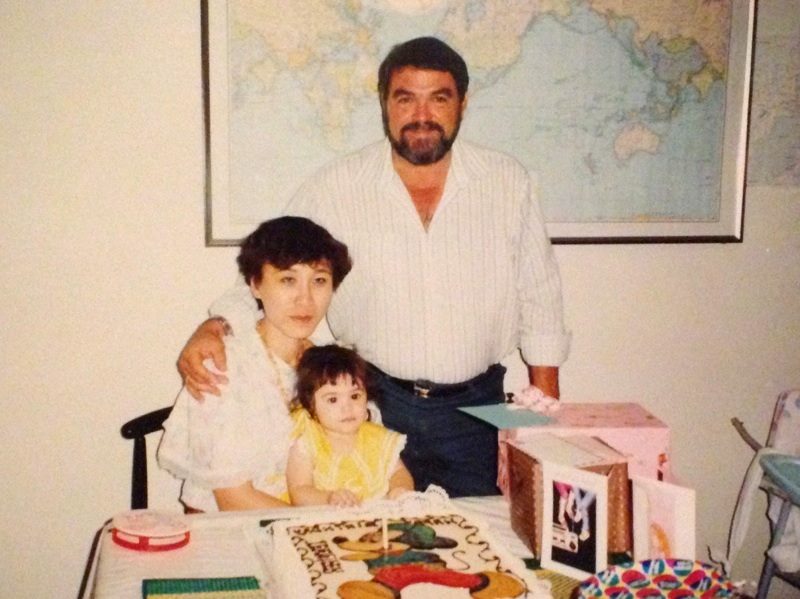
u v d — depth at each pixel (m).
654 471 1.24
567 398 2.17
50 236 1.89
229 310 1.57
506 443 1.26
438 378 1.79
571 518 1.07
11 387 1.94
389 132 1.79
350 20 1.89
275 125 1.91
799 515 1.85
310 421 1.50
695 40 2.04
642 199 2.09
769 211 2.19
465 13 1.93
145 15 1.85
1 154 1.85
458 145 1.84
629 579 0.93
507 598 0.97
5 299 1.90
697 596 0.94
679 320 2.19
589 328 2.15
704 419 2.25
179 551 1.12
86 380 1.96
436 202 1.78
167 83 1.88
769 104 2.14
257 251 1.52
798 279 2.23
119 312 1.94
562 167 2.04
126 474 2.01
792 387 2.28
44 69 1.83
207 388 1.42
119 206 1.90
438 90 1.74
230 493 1.41
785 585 2.32
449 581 1.00
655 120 2.06
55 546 2.02
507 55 1.97
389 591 0.98
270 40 1.87
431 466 1.78
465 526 1.18
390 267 1.77
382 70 1.91
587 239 2.08
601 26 2.00
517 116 2.00
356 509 1.24
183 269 1.95
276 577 1.03
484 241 1.79
